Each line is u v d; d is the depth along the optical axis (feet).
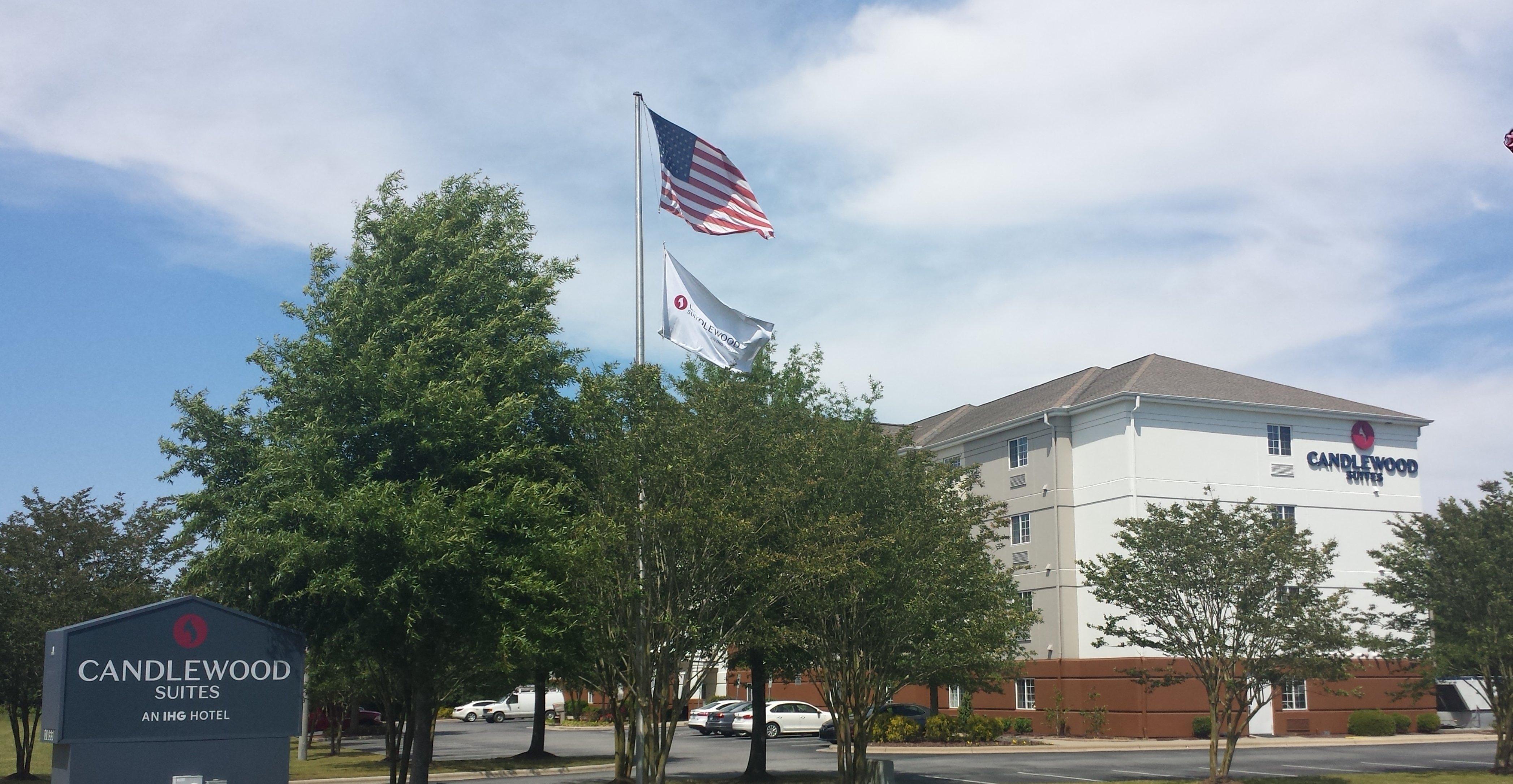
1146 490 130.82
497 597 48.91
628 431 55.77
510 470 53.01
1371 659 123.34
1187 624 75.05
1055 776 87.45
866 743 61.11
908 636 59.52
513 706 204.64
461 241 57.72
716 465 55.98
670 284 70.08
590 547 50.21
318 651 55.11
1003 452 150.82
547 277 60.59
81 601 77.15
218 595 51.96
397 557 48.47
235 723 41.47
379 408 51.70
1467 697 142.51
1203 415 135.23
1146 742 121.90
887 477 61.52
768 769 95.20
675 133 71.15
